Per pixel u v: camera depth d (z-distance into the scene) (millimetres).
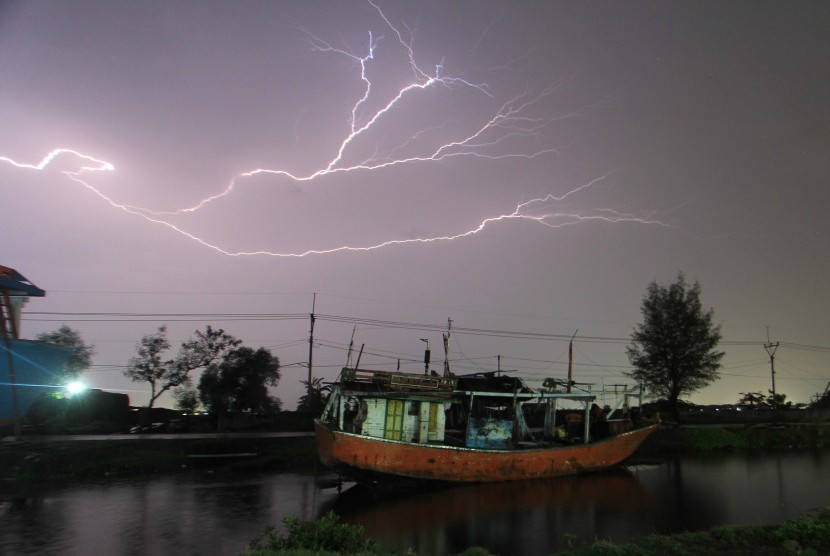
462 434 31484
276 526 19797
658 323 51000
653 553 11047
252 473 30766
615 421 34281
